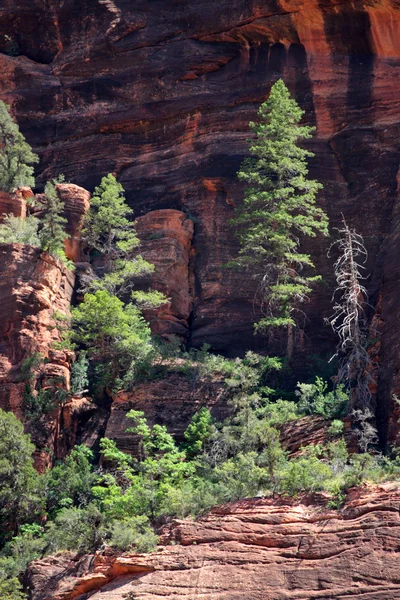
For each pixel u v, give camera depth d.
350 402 45.22
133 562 38.31
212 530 38.44
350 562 35.56
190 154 60.81
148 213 58.28
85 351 51.81
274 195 52.78
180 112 62.12
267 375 50.72
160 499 41.56
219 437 45.28
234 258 56.94
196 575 37.31
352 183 57.59
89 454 48.00
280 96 54.81
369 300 54.25
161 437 45.81
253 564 36.91
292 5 61.34
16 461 44.47
